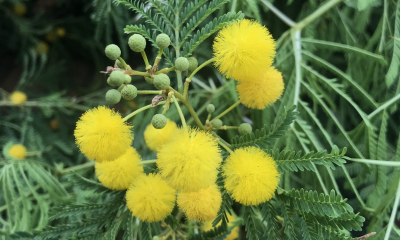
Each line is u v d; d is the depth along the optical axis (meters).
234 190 0.07
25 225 0.11
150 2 0.08
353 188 0.10
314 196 0.07
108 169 0.07
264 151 0.07
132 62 0.21
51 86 0.21
